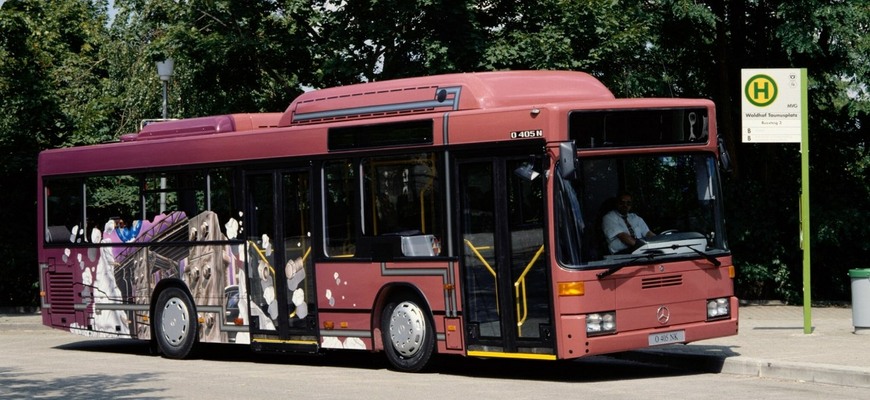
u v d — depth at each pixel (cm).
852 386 1281
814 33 2475
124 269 1909
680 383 1333
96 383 1465
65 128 3141
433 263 1462
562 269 1331
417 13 2473
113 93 3400
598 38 2661
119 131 3388
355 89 1598
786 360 1394
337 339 1577
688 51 2780
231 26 2758
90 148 1973
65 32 3434
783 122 1720
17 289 3136
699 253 1416
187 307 1805
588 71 2741
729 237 2623
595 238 1348
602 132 1365
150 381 1476
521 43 2545
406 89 1529
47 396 1340
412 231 1488
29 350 2059
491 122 1404
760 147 2784
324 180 1593
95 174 1953
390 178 1512
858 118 2773
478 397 1247
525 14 2675
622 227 1368
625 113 1381
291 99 2881
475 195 1422
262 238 1678
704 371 1455
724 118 2722
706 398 1200
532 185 1366
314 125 1611
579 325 1323
